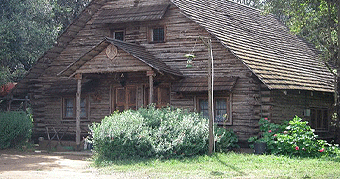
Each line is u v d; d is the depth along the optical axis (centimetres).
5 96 2784
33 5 2686
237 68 2080
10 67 2978
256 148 1858
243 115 2058
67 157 1981
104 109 2397
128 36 2384
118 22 2316
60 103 2530
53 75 2561
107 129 1709
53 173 1447
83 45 2505
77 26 2502
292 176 1312
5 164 1680
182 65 2222
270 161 1602
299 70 2420
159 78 2247
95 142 1728
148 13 2278
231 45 2109
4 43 2375
